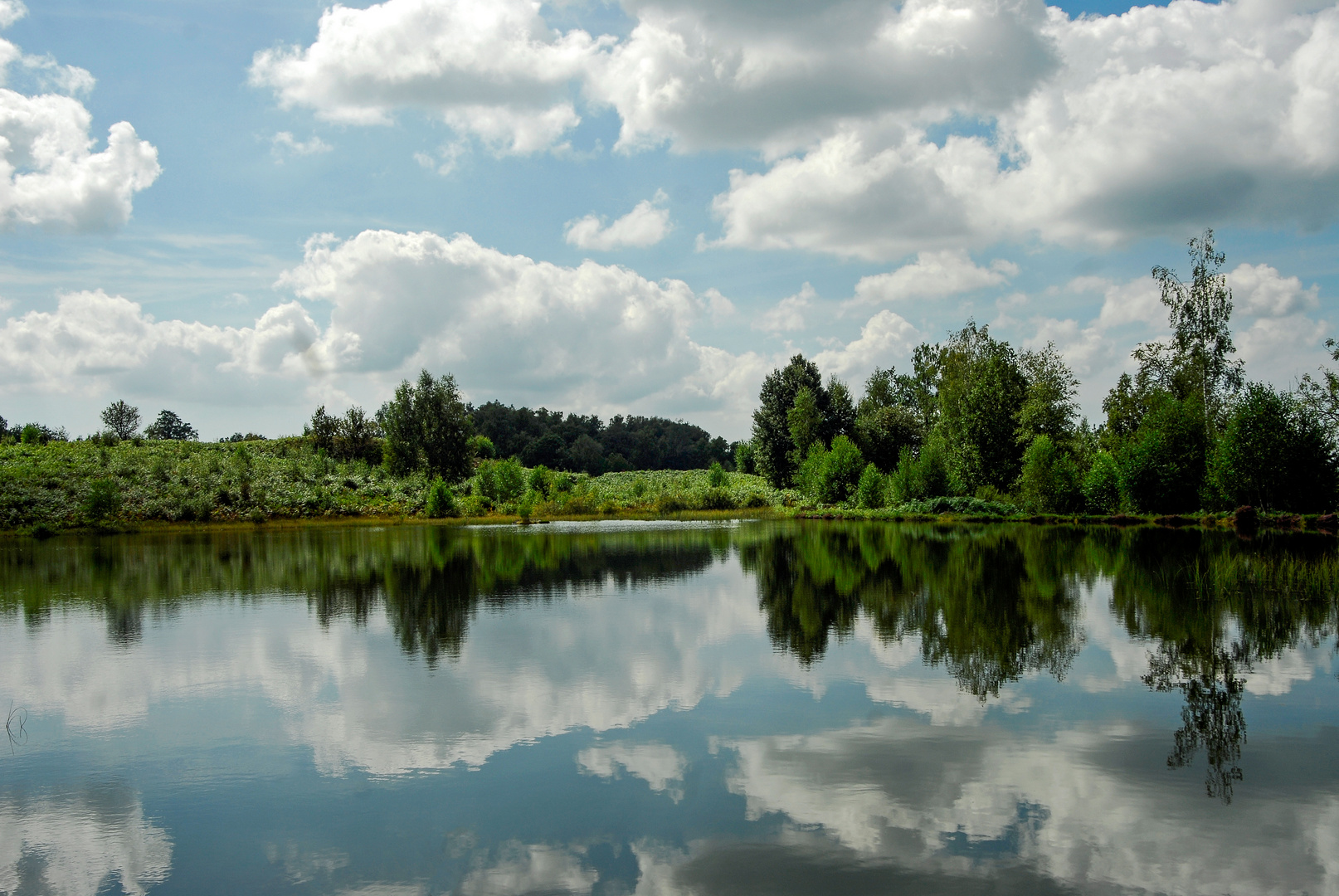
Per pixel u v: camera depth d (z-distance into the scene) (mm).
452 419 79375
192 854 6801
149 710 10742
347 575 24672
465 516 59375
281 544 36844
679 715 10109
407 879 6273
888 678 11656
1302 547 27359
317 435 77188
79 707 10945
